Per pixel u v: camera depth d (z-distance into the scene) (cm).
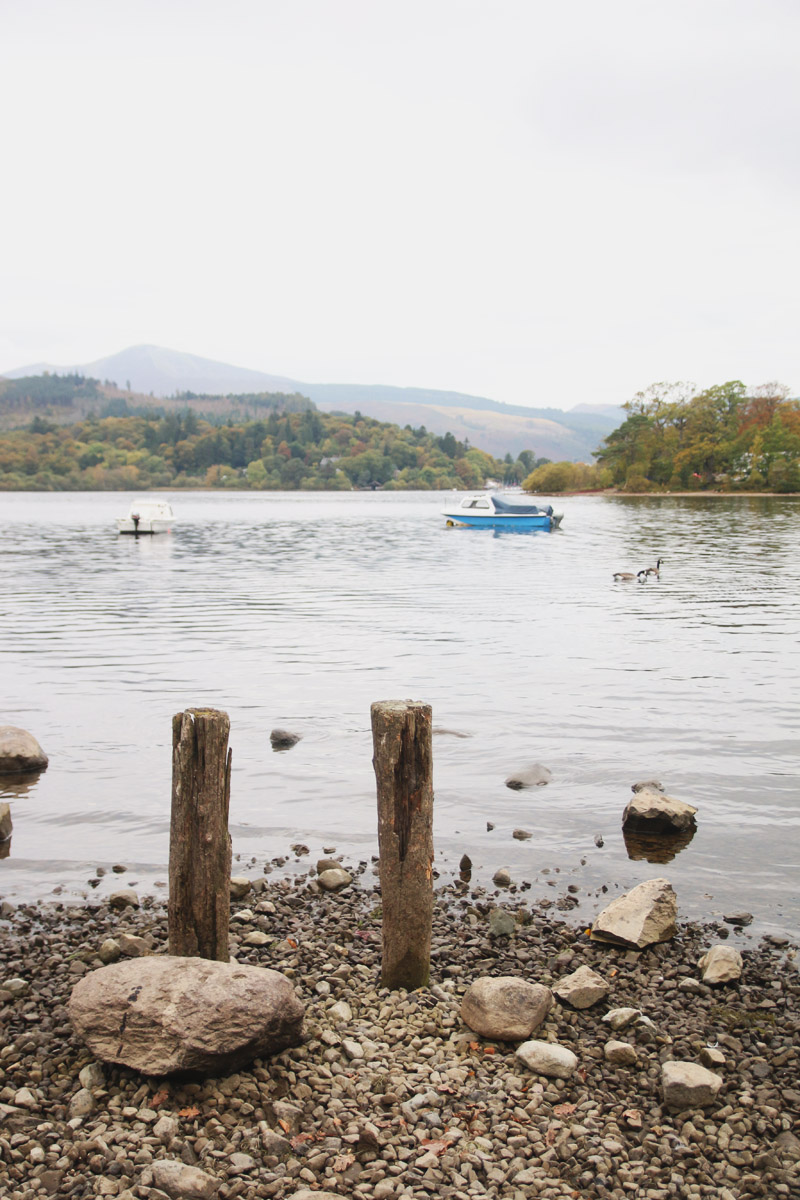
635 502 12275
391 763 625
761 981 670
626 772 1170
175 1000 529
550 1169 465
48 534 7081
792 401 15575
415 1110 507
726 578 3597
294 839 967
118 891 811
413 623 2450
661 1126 501
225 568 4234
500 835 973
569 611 2677
